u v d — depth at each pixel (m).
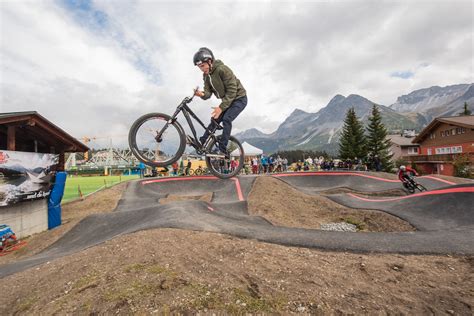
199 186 19.75
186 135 3.98
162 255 4.01
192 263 3.78
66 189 19.58
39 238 8.82
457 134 33.91
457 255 4.49
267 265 3.84
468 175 26.70
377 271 3.84
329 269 3.84
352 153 45.50
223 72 3.96
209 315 2.60
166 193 18.61
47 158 10.68
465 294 3.18
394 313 2.77
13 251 8.19
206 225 6.10
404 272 3.83
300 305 2.81
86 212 13.06
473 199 9.58
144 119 3.97
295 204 14.62
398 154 56.41
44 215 10.66
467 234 5.67
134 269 3.54
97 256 4.27
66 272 3.89
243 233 5.59
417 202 11.89
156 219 6.80
